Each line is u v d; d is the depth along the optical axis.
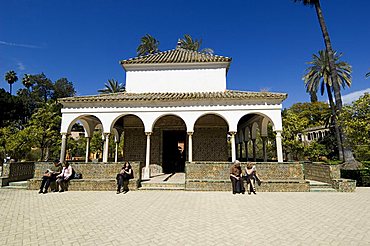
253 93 15.04
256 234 5.29
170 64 18.75
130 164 12.61
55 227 5.86
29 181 12.68
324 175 13.36
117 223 6.21
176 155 18.95
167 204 8.72
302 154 28.45
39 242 4.80
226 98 14.26
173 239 4.97
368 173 14.65
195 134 18.61
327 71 31.14
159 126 18.92
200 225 6.00
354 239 4.96
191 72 18.66
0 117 39.97
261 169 12.16
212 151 18.25
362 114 14.97
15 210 7.81
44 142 26.14
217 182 12.02
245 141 21.44
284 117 28.88
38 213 7.38
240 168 11.70
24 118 45.78
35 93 64.62
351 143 16.05
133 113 14.87
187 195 10.77
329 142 35.50
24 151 25.69
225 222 6.27
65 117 14.90
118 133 22.19
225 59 18.31
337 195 10.84
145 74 18.89
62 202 9.20
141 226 5.93
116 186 12.23
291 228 5.74
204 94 15.48
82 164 12.80
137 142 18.78
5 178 13.42
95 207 8.24
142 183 12.63
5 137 24.34
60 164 12.79
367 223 6.20
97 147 31.11
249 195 10.75
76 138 46.19
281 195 10.77
